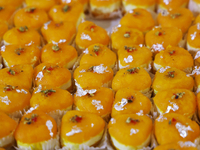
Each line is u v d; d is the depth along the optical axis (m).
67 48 0.44
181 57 0.42
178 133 0.33
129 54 0.43
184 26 0.49
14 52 0.43
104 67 0.41
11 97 0.37
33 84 0.41
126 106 0.36
